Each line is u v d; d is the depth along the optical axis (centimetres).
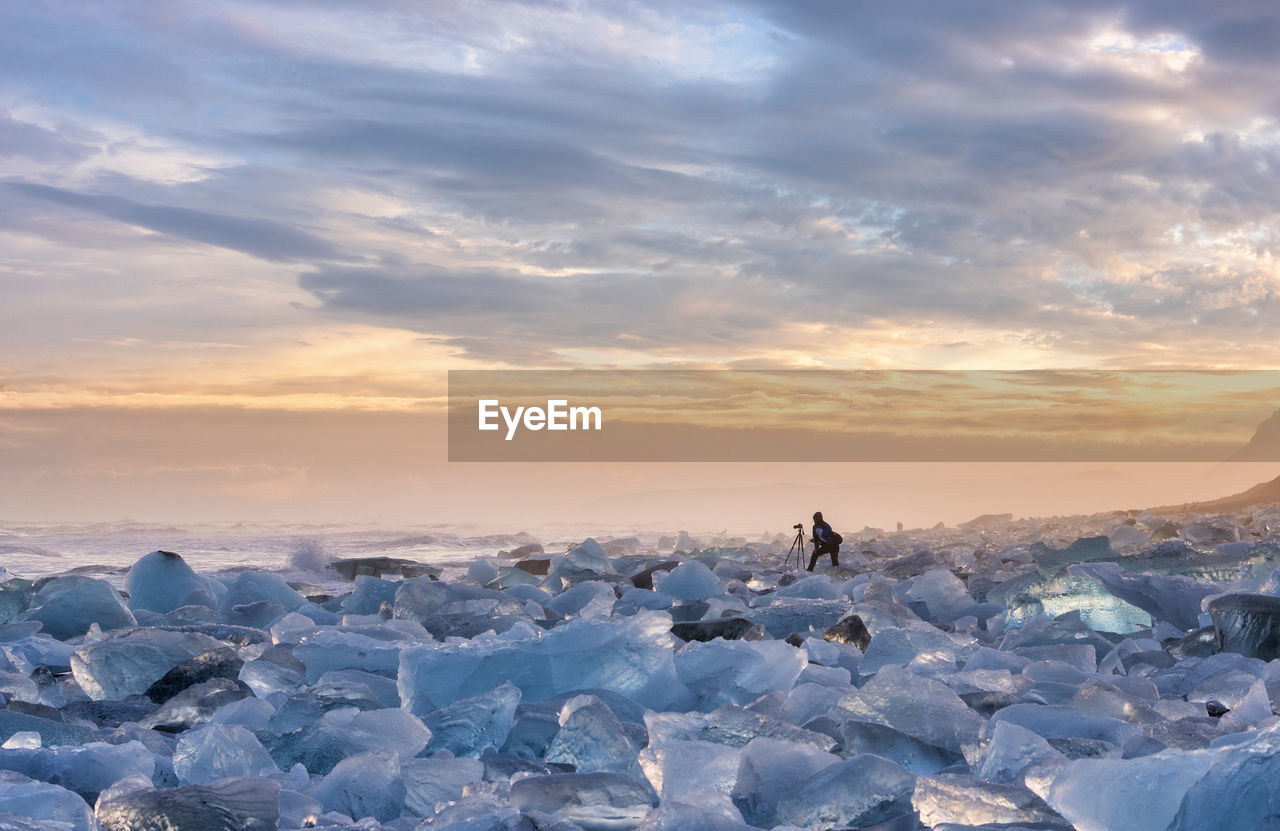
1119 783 258
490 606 777
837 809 302
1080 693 423
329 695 444
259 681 516
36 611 758
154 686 530
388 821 319
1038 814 271
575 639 487
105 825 279
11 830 246
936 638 564
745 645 505
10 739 375
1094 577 752
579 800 297
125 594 1016
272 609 824
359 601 927
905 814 297
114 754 346
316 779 351
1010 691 458
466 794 304
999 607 859
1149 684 461
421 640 600
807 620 736
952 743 367
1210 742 315
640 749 371
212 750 352
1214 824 237
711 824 256
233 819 278
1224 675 455
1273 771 238
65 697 548
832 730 394
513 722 416
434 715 411
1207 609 632
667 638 496
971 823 276
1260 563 845
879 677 402
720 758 328
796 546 2327
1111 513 3325
